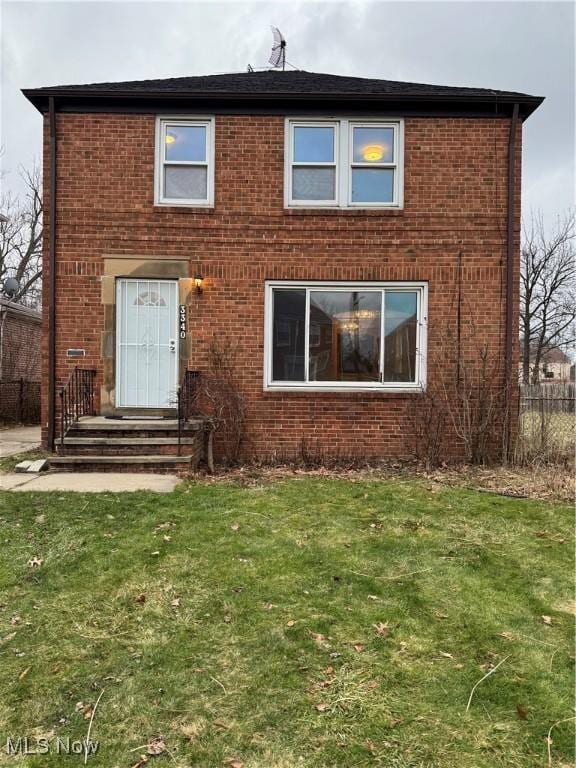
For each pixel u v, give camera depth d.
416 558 4.04
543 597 3.46
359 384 8.12
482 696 2.45
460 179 8.05
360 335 8.17
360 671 2.62
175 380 8.11
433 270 8.04
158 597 3.32
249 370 8.05
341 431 8.05
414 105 8.00
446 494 5.84
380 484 6.30
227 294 8.07
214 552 4.03
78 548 4.04
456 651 2.82
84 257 8.02
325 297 8.17
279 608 3.22
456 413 7.99
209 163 8.10
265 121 8.09
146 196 8.04
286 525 4.69
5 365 14.24
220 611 3.17
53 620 3.03
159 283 8.14
